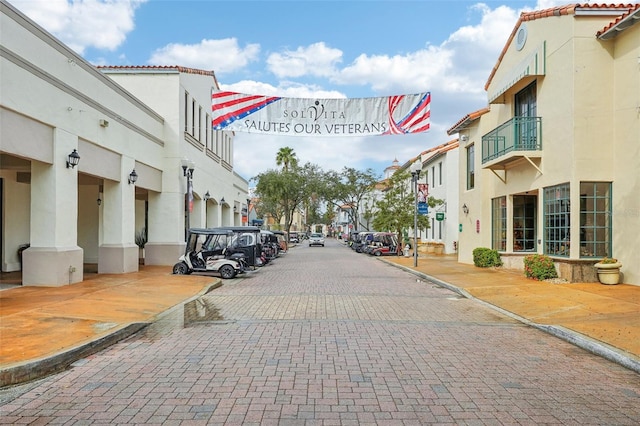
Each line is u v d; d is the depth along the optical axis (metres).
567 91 14.30
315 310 10.68
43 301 10.42
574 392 5.34
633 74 13.13
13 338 7.20
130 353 6.96
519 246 18.97
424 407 4.82
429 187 37.59
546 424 4.44
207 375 5.85
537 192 17.59
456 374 5.96
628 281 13.30
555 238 15.17
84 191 22.42
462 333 8.41
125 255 16.77
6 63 10.23
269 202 64.31
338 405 4.85
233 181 33.88
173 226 20.73
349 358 6.63
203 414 4.61
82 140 13.85
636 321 8.76
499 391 5.34
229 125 14.55
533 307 10.64
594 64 14.01
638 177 12.90
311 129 14.77
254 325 8.97
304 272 20.47
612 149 13.94
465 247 23.64
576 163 13.96
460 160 24.08
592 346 7.17
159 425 4.36
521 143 16.38
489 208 21.08
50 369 6.05
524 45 17.03
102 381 5.65
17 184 17.06
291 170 60.12
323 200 62.22
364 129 14.69
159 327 8.80
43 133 11.85
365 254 35.81
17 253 17.05
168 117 20.83
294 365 6.27
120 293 12.16
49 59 11.93
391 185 31.09
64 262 12.70
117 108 16.08
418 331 8.52
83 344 6.86
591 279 13.84
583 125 13.98
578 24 14.07
